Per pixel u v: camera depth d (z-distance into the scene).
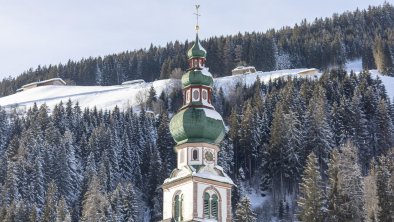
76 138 199.50
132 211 147.00
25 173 161.62
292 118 173.25
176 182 83.31
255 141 182.25
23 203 146.50
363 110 192.75
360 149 178.75
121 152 182.75
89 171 166.25
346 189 124.00
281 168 168.00
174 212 83.31
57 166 164.88
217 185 83.31
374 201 128.38
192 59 88.44
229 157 175.00
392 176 133.12
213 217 82.44
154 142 195.75
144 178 180.38
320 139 170.50
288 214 162.12
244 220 127.06
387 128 183.00
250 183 177.38
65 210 140.50
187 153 84.44
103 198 144.50
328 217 124.00
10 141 193.62
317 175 129.62
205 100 86.56
